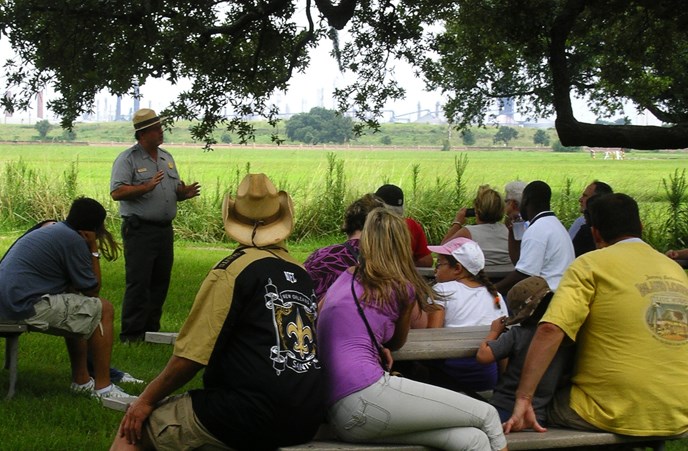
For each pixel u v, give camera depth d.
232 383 4.51
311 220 22.61
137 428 4.58
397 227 4.98
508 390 5.17
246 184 4.78
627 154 140.38
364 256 4.95
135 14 12.99
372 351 4.82
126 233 9.69
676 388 4.82
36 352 8.91
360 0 15.59
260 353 4.48
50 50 13.01
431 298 5.02
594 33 17.31
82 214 7.47
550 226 7.77
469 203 22.75
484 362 5.15
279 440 4.53
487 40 16.14
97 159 72.69
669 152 154.88
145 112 9.62
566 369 5.11
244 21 14.22
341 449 4.57
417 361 5.85
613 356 4.86
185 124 195.00
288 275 4.65
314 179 24.03
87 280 7.12
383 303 4.84
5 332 6.92
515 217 9.06
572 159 109.69
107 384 7.36
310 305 4.67
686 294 4.91
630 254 4.96
